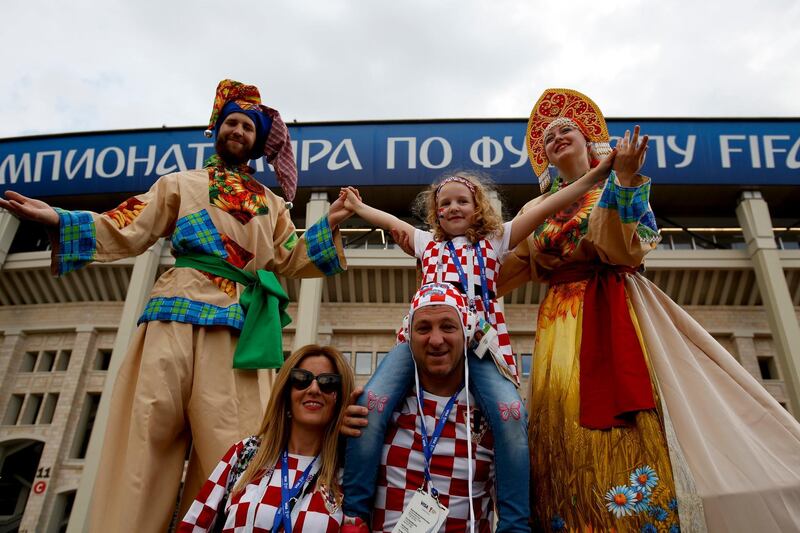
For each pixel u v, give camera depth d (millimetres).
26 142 16344
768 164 15500
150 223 3135
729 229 18500
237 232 3236
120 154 16062
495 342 2445
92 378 18375
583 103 3484
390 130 16203
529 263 3170
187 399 2832
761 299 17844
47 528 16438
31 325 19156
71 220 2803
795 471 2143
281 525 2258
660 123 15727
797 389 14273
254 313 3094
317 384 2529
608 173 2633
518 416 2248
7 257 18469
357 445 2289
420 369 2436
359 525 2154
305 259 3355
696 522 2006
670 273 17922
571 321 2684
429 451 2285
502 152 15773
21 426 17906
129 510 2484
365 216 3219
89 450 14336
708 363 2564
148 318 2916
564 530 2240
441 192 2877
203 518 2354
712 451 2170
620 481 2174
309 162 16203
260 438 2602
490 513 2352
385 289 18875
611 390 2375
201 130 16188
